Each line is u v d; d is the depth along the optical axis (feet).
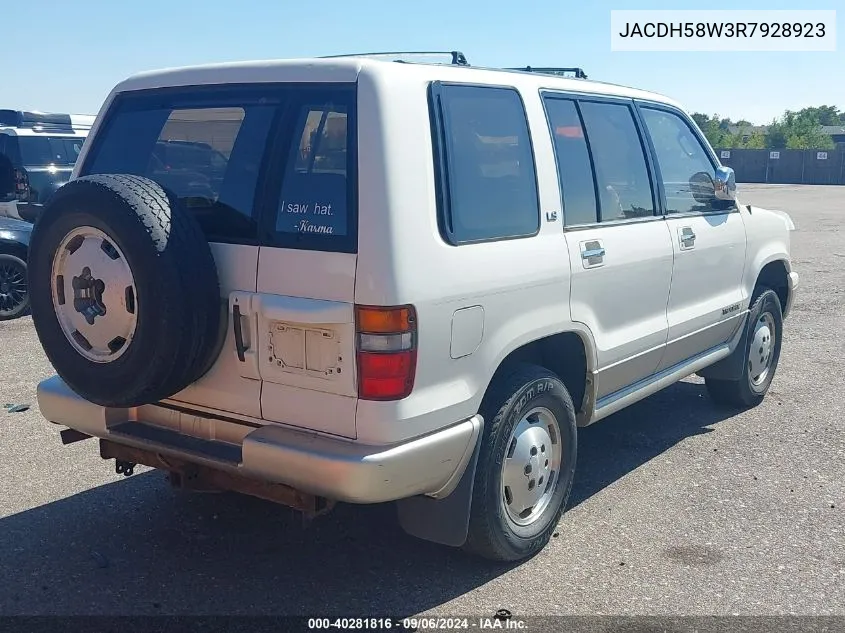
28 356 26.63
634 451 18.58
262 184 11.48
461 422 11.66
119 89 13.57
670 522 14.98
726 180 18.57
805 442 19.19
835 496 16.17
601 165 14.93
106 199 10.87
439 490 11.82
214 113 12.19
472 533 12.53
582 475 17.17
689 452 18.51
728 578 13.00
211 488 12.37
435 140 11.36
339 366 10.78
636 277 15.43
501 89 12.84
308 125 11.28
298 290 11.02
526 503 13.34
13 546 13.74
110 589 12.48
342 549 13.79
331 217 10.89
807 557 13.71
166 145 12.72
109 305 11.18
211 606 12.07
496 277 11.97
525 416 13.05
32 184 46.85
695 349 18.37
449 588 12.63
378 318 10.53
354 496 10.58
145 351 10.95
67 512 15.03
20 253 33.45
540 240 13.04
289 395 11.25
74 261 11.40
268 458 10.96
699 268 17.74
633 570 13.24
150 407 12.67
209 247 11.41
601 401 15.23
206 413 12.16
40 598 12.18
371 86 10.87
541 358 14.76
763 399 22.47
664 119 17.56
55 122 50.06
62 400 13.06
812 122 226.99
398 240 10.62
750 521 15.05
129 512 15.06
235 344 11.49
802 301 36.68
